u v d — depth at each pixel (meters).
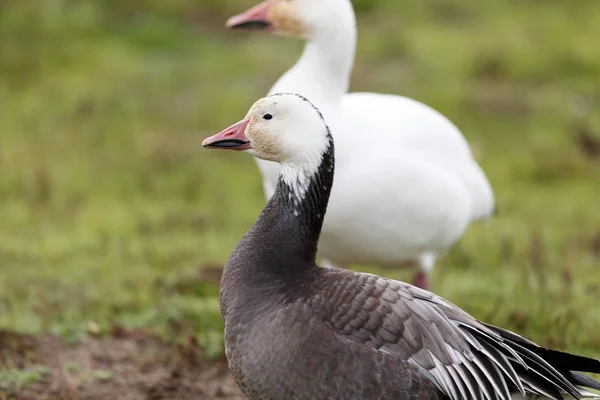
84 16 22.69
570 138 18.39
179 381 9.57
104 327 10.66
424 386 6.90
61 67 21.03
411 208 9.55
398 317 6.98
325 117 9.41
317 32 9.67
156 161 17.28
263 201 15.92
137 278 12.30
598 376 9.31
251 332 7.07
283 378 6.94
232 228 14.68
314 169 7.42
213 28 22.81
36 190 15.86
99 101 19.53
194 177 16.72
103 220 14.90
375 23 23.30
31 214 15.10
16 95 19.98
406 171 9.44
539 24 23.69
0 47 21.48
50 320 10.84
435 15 24.05
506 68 21.19
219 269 11.97
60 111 19.28
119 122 18.88
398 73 20.66
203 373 9.77
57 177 16.64
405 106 10.00
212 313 10.88
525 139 18.39
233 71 20.80
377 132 9.52
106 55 21.39
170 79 20.50
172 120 18.92
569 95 20.28
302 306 7.00
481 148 17.78
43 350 10.06
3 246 13.63
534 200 16.03
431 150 9.84
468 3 24.69
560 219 15.20
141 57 21.55
